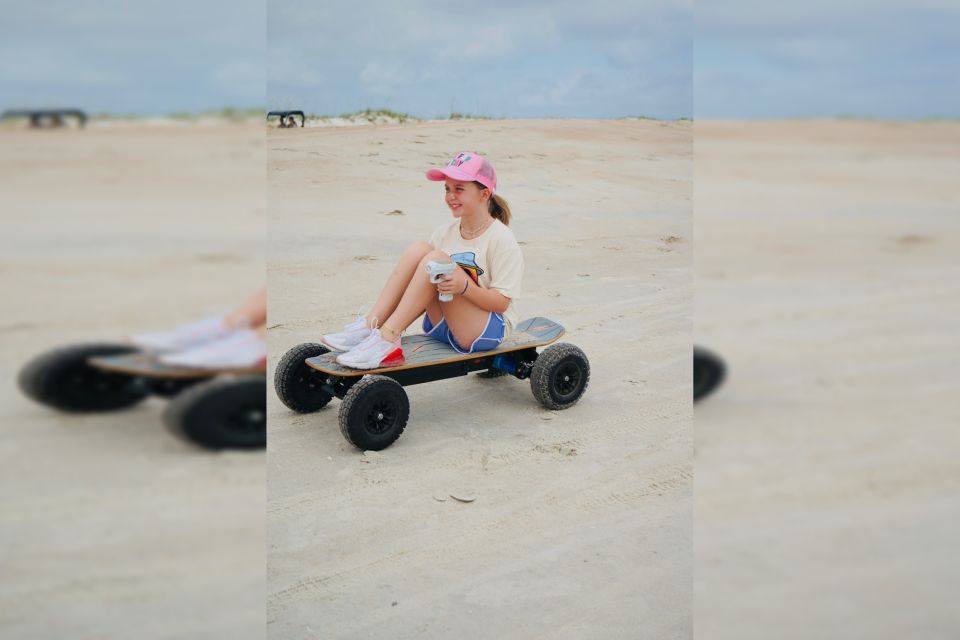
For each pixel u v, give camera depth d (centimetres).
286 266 561
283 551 281
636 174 1014
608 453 360
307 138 1052
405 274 384
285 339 450
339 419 354
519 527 303
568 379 407
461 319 389
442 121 1275
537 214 797
